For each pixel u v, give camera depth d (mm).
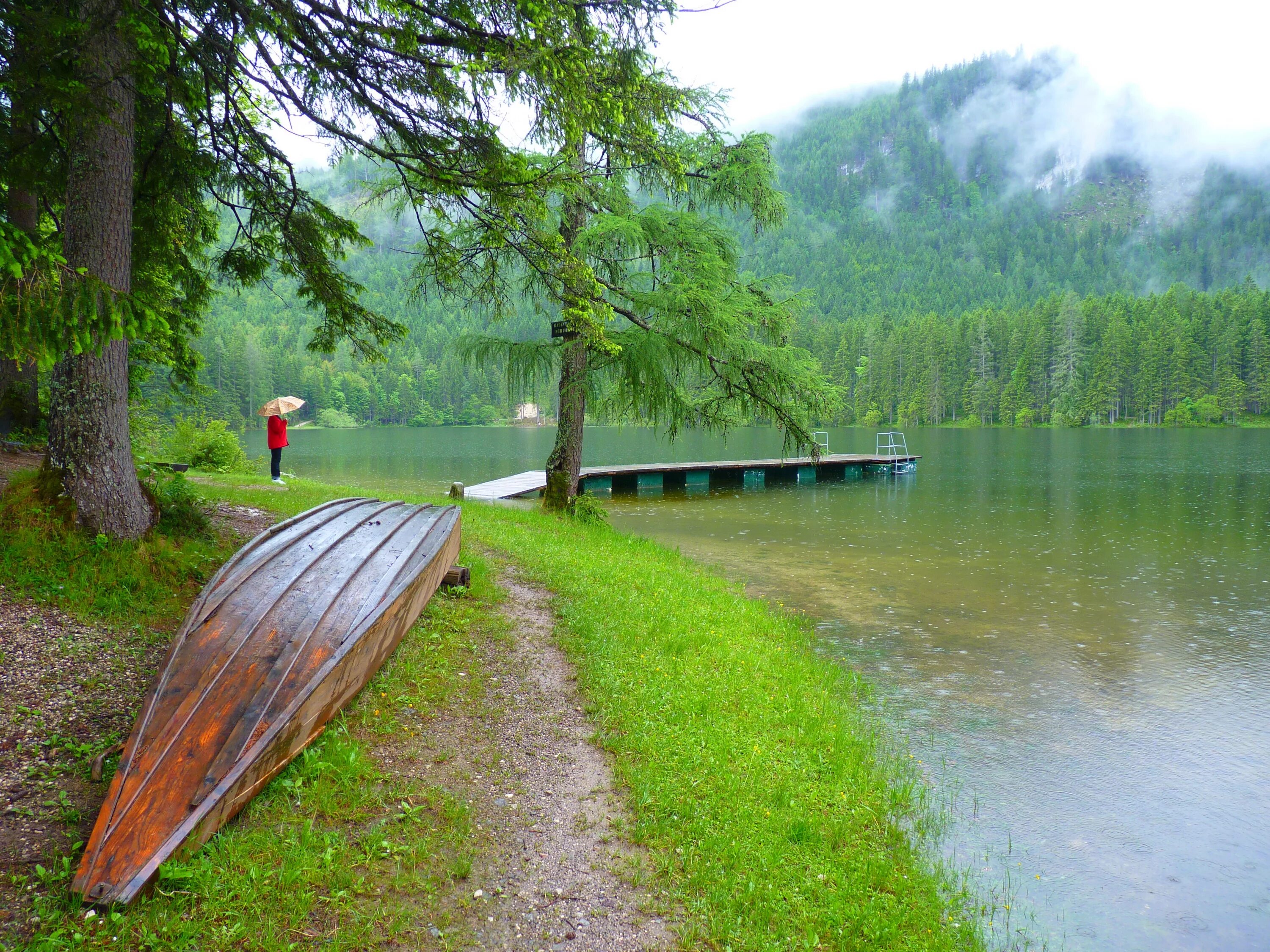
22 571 5793
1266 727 7266
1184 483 31156
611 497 27625
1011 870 4898
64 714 4527
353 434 89000
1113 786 6098
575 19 5688
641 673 6906
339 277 8930
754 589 12789
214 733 4008
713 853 4348
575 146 6711
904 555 16062
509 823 4438
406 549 6918
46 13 5137
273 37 5918
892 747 6637
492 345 15438
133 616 5859
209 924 3260
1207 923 4457
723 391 15586
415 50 5594
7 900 3168
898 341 115250
